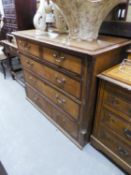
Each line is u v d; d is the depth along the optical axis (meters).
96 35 1.10
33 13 2.00
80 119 1.17
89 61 0.87
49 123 1.64
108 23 1.25
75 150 1.34
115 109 0.98
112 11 1.19
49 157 1.29
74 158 1.27
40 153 1.32
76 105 1.14
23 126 1.61
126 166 1.08
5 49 2.32
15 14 1.91
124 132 0.98
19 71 2.66
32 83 1.69
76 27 1.07
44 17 1.49
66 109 1.28
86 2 0.92
